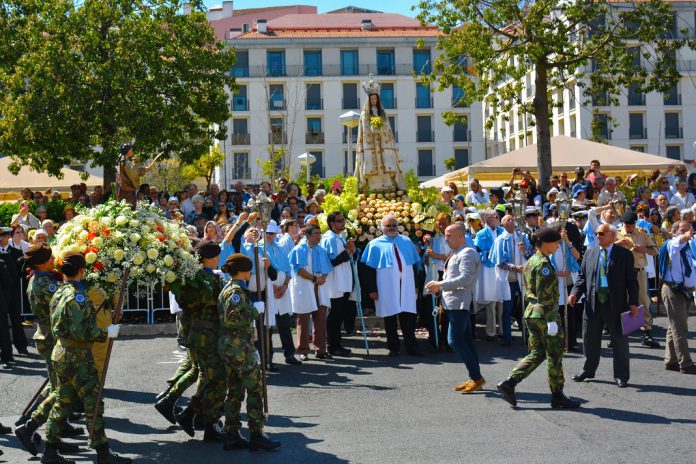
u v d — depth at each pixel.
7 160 26.50
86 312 7.06
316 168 58.50
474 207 16.91
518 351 12.30
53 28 25.75
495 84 26.39
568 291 12.67
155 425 8.59
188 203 18.72
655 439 7.48
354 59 59.00
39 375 11.16
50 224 13.30
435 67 26.03
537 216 13.51
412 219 13.80
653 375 10.46
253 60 58.06
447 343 12.55
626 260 9.85
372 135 15.58
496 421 8.26
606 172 24.06
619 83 25.69
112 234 7.89
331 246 12.21
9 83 25.81
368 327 14.82
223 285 8.23
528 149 24.08
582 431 7.79
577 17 24.67
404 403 9.18
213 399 7.88
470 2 24.78
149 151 27.50
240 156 58.09
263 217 9.70
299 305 11.79
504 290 12.77
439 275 12.95
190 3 28.66
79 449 7.80
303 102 58.34
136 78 26.64
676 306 10.66
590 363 10.09
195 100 28.38
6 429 8.38
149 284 8.09
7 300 12.46
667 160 23.02
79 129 25.89
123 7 26.70
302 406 9.16
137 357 12.16
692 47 25.42
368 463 6.92
